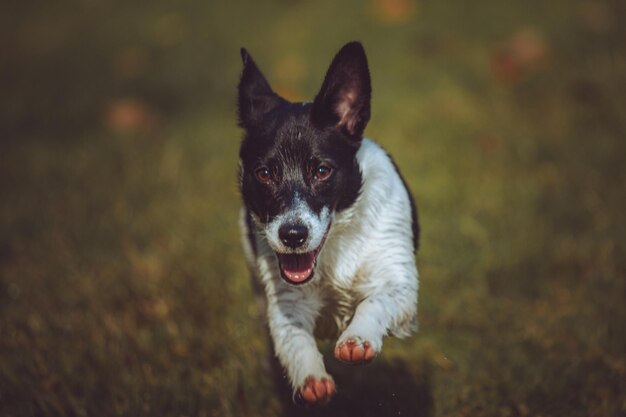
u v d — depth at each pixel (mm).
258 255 5613
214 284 7902
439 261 8055
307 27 14586
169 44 15070
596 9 14031
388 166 5777
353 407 6176
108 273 8383
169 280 8031
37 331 7324
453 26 13852
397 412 6090
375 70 12594
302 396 4859
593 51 12477
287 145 5371
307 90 12094
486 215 8797
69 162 11180
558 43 12805
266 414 6203
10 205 10094
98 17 17078
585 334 6793
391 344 6844
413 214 6055
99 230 9312
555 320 7020
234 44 14594
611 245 8016
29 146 11805
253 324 7215
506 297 7535
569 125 10609
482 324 7168
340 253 5488
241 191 5691
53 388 6551
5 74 14648
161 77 13688
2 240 9328
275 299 5496
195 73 13703
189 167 10695
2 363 6766
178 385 6461
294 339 5262
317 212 5262
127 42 15477
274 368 6371
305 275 5148
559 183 9344
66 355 6926
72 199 10109
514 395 6168
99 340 7148
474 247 8305
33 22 17422
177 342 7078
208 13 16125
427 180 9398
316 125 5422
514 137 10438
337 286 5555
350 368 6516
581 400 6035
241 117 5809
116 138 11875
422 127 10828
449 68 12523
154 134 11961
